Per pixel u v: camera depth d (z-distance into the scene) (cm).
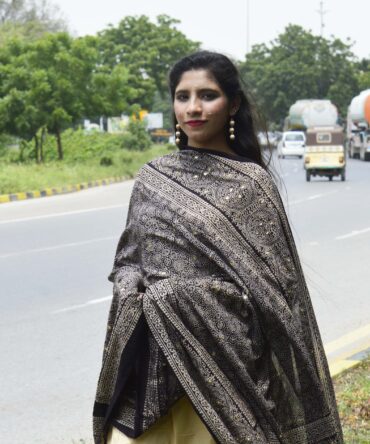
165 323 283
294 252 309
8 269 1089
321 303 862
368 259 1132
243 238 293
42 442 503
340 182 2867
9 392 594
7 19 6794
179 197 298
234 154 312
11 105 3222
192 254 292
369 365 611
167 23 6191
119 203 2061
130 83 5625
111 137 4484
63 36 3322
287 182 2881
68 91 3241
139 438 292
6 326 777
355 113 5025
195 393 281
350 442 447
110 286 962
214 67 306
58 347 703
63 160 3469
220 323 284
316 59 7644
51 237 1402
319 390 300
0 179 2403
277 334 292
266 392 290
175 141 322
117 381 291
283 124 7569
